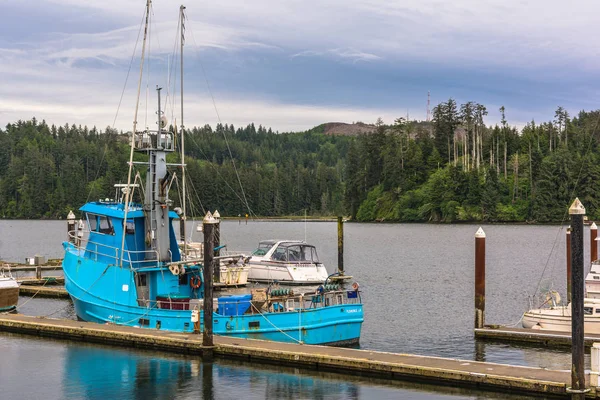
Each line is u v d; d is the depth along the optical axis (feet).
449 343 132.36
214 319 120.67
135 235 133.80
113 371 105.60
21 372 105.81
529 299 190.90
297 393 94.94
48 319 136.05
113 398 94.32
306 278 200.23
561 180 625.82
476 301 138.51
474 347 128.57
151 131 131.23
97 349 118.42
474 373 94.79
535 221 634.02
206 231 109.91
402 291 209.26
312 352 107.04
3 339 126.82
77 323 130.93
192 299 127.44
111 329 123.75
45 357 113.80
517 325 155.33
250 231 586.86
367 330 145.69
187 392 96.32
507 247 393.50
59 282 215.31
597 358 87.51
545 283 230.27
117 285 131.13
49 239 492.54
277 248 206.39
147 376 103.14
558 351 124.98
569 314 138.41
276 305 123.24
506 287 220.84
